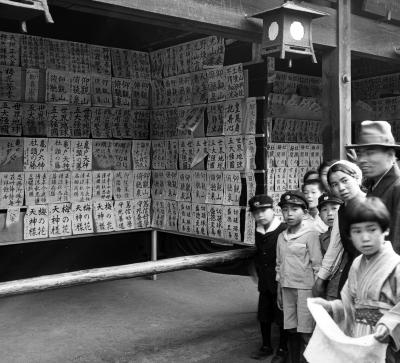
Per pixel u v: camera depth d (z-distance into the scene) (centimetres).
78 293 629
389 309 229
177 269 431
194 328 498
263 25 405
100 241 705
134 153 709
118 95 687
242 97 580
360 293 240
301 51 401
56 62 632
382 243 236
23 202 623
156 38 670
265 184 564
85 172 668
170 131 686
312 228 380
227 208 608
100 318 530
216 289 646
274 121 577
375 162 271
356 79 701
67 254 676
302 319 370
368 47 511
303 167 608
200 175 643
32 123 624
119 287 657
